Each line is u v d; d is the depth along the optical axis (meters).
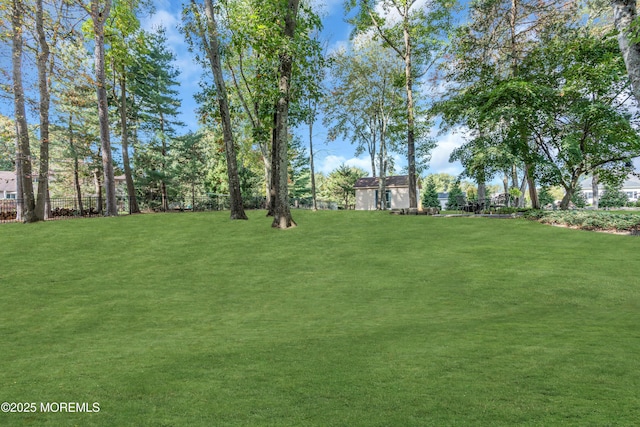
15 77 17.03
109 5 20.03
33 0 17.55
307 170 55.75
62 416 2.94
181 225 16.03
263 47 14.59
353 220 18.11
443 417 2.68
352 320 6.13
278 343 4.90
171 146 32.59
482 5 20.50
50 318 6.54
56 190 38.88
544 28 18.86
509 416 2.63
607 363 3.60
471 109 18.73
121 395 3.33
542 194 47.09
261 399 3.15
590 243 10.95
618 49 15.72
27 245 12.18
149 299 7.71
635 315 5.73
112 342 5.22
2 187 48.75
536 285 7.59
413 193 22.03
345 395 3.16
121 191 39.72
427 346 4.44
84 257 11.08
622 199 44.97
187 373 3.84
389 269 9.59
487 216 18.53
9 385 3.67
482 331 5.01
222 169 40.94
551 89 16.69
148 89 30.23
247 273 9.70
